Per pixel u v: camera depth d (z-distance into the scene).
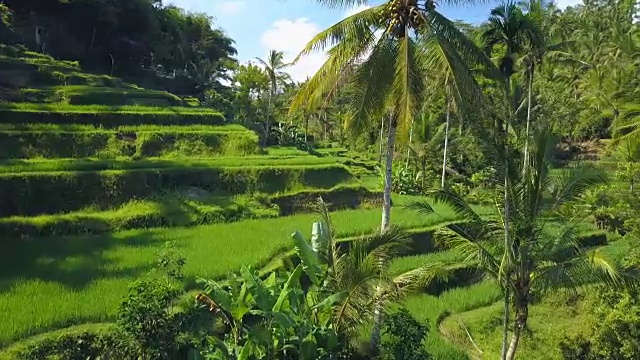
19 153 25.45
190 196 24.89
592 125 46.12
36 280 14.65
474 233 13.63
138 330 11.55
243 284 11.93
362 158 48.00
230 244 19.20
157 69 61.28
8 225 19.31
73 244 18.56
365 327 14.95
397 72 12.59
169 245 14.62
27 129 27.03
